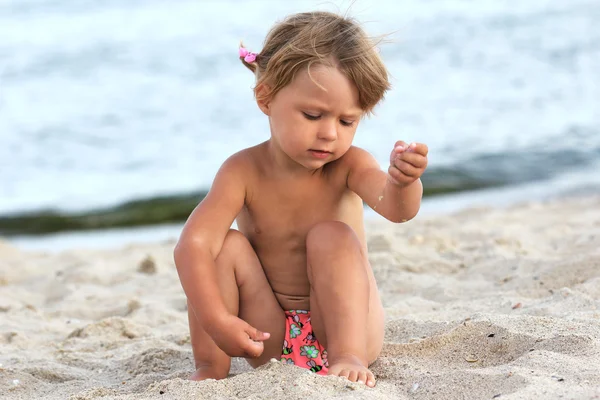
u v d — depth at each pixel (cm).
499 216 771
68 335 424
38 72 1600
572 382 256
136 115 1329
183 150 1166
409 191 283
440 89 1474
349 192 323
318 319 304
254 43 1748
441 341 324
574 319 340
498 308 402
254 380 276
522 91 1441
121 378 344
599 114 1283
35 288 573
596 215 747
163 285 561
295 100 285
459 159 1097
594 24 1984
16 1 2217
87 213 957
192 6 2164
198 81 1519
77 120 1309
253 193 316
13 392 326
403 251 590
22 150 1173
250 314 311
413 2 2283
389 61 1692
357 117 294
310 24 292
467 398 258
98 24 1984
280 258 319
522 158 1090
